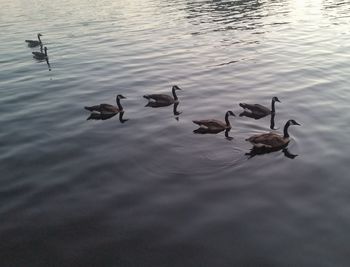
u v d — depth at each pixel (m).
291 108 27.80
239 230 16.42
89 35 53.16
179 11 65.69
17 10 74.00
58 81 36.22
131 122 27.00
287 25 52.53
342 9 61.03
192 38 48.59
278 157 21.52
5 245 16.38
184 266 14.84
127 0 78.88
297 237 15.91
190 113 28.00
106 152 23.11
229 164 21.08
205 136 24.36
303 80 32.91
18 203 18.89
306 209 17.44
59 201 18.92
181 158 21.97
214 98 30.38
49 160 22.58
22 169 21.75
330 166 20.53
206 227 16.67
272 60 38.59
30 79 37.34
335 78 32.81
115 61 41.31
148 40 48.88
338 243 15.52
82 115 28.56
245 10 64.06
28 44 49.78
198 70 37.06
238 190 18.91
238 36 48.31
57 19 64.31
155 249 15.71
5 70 40.62
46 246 16.22
